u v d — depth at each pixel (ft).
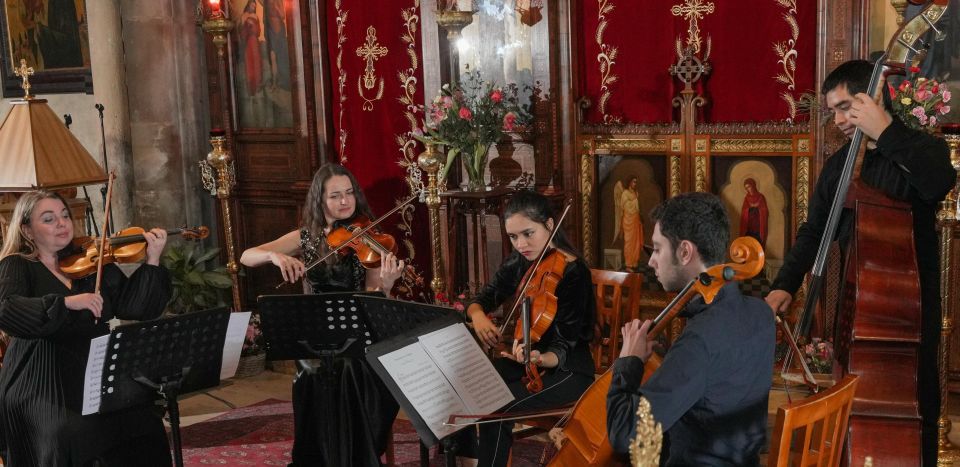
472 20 17.01
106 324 11.74
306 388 12.64
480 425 10.57
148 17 20.67
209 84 21.26
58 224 11.39
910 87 11.49
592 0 16.62
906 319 9.36
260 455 14.24
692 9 15.75
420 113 18.49
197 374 10.68
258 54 20.71
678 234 7.37
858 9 14.21
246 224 21.81
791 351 10.27
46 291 11.32
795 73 15.07
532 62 17.06
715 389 7.08
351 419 12.26
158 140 21.03
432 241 17.37
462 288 18.03
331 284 13.03
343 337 11.19
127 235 11.81
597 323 12.91
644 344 7.66
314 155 19.98
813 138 15.01
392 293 19.33
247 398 17.24
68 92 24.06
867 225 9.57
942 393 12.43
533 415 9.38
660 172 16.58
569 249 11.19
